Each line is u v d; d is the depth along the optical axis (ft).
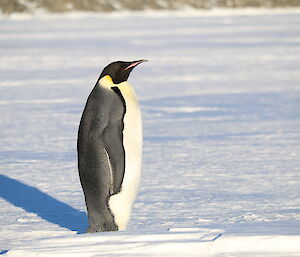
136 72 229.04
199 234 44.27
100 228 52.08
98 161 50.65
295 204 65.51
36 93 177.06
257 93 171.32
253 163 89.92
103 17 593.42
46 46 336.08
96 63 257.96
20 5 611.06
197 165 89.04
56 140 112.27
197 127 124.36
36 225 58.29
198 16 602.03
